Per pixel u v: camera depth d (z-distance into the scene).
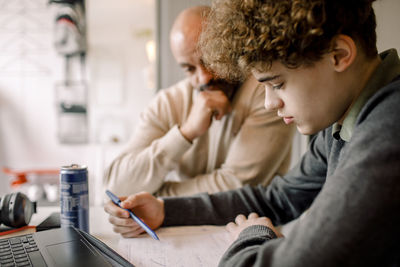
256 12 0.40
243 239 0.48
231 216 0.74
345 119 0.44
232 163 0.95
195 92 1.06
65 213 0.64
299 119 0.42
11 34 2.47
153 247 0.60
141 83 2.59
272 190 0.77
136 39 2.56
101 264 0.44
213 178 0.93
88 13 2.49
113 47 2.54
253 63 0.41
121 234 0.66
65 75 2.53
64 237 0.54
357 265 0.31
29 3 2.45
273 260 0.35
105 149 2.59
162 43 1.47
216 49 0.49
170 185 0.95
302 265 0.32
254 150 0.94
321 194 0.35
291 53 0.37
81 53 2.52
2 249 0.49
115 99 2.58
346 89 0.41
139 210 0.69
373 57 0.43
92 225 0.74
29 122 2.54
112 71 2.56
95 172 2.59
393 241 0.31
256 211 0.75
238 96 0.99
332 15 0.37
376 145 0.33
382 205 0.30
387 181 0.30
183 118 1.07
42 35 2.48
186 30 0.88
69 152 2.58
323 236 0.32
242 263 0.40
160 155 0.91
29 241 0.52
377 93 0.38
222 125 1.01
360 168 0.32
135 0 2.53
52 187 2.28
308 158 0.72
